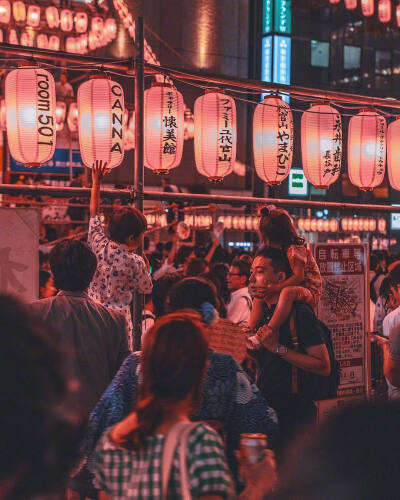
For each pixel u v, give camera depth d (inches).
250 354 145.4
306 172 224.4
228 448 98.8
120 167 796.6
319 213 932.0
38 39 687.7
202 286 105.5
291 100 866.8
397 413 34.0
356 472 33.0
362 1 751.7
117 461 68.2
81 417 40.1
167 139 192.7
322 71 977.5
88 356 117.3
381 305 231.8
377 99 229.0
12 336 36.6
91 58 178.4
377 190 999.6
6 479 35.6
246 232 901.2
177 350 69.1
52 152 181.6
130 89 735.1
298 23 948.6
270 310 142.3
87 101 181.5
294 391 134.8
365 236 968.3
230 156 206.1
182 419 68.8
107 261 143.7
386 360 139.1
